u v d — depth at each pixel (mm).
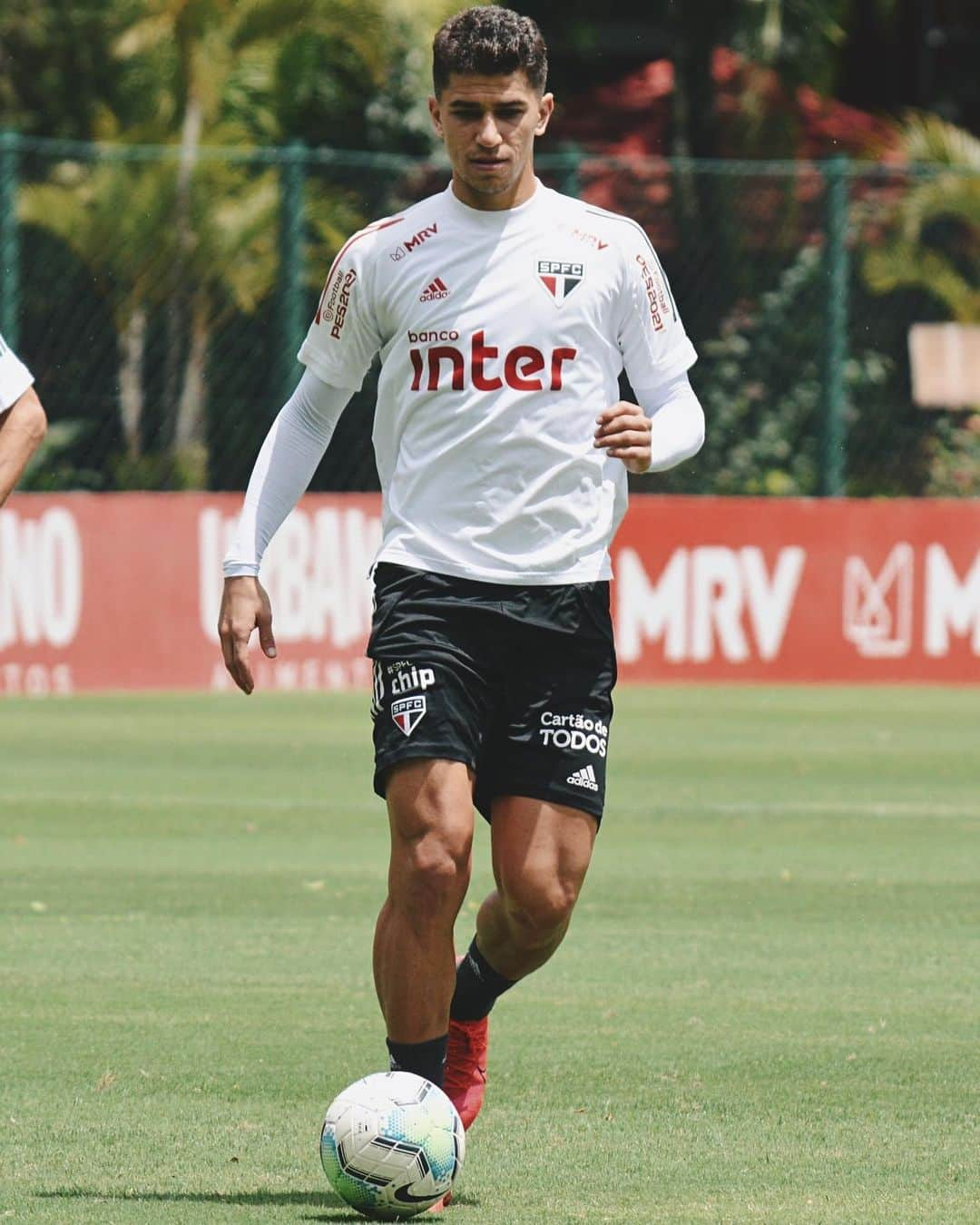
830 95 92250
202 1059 19641
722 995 22703
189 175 61656
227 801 36906
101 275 61312
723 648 55938
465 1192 15555
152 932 25781
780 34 88188
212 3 77812
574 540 15984
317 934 25766
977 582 56781
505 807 15945
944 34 101250
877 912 27594
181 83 78312
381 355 16469
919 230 69812
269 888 28797
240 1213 14844
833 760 42906
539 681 15891
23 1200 15164
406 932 15344
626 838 33656
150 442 61000
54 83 83625
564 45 100625
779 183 69625
